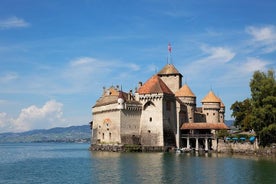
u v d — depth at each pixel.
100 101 134.88
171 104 122.62
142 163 78.62
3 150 187.50
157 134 118.06
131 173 63.72
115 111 120.44
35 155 130.62
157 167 71.12
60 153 140.62
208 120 139.50
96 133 132.62
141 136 119.81
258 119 92.69
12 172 71.75
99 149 127.50
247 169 67.12
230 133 113.81
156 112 119.06
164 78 140.25
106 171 67.06
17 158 113.81
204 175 60.59
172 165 74.19
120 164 77.31
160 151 116.12
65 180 59.34
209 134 114.75
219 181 55.06
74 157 107.62
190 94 132.62
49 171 72.12
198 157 91.94
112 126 121.62
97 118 132.88
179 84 140.12
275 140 97.44
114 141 120.12
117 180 57.00
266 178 57.41
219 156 94.69
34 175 66.50
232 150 106.88
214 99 140.25
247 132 114.25
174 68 141.25
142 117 120.94
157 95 118.50
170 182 54.56
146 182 54.84
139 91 122.50
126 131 118.44
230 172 63.59
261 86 95.12
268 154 95.75
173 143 121.69
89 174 64.50
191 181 55.22
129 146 116.19
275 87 94.44
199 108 150.00
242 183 53.50
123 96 119.88
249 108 114.50
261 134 94.44
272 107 92.50
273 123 92.06
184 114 128.75
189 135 118.69
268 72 99.38
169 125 120.94
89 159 94.06
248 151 102.69
